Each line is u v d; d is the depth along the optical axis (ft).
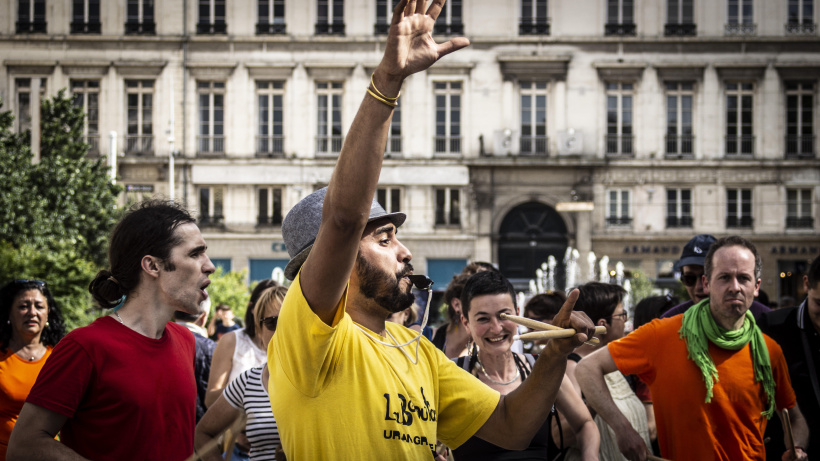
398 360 8.02
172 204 10.50
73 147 81.61
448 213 104.42
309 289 6.89
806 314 14.83
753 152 103.55
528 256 105.09
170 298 9.88
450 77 104.27
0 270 46.88
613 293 16.53
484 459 11.93
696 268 17.10
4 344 14.55
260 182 103.86
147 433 9.29
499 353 12.69
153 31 104.27
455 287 17.02
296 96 104.42
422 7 6.68
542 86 104.73
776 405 13.55
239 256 104.06
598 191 103.71
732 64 102.83
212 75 104.32
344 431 7.27
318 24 104.63
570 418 12.67
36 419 8.76
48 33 103.96
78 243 77.77
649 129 103.71
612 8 104.12
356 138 6.52
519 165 103.14
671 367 12.91
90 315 46.44
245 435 11.97
